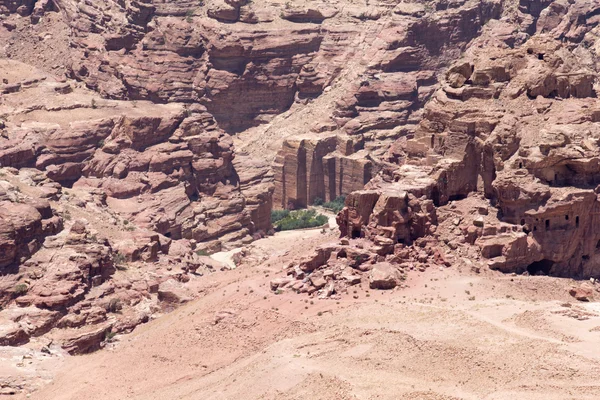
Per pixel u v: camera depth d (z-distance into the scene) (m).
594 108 157.75
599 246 155.62
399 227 151.00
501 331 131.12
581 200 151.25
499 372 124.31
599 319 133.12
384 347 131.00
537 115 156.38
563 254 151.62
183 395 134.38
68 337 162.62
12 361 152.75
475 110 158.25
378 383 125.00
